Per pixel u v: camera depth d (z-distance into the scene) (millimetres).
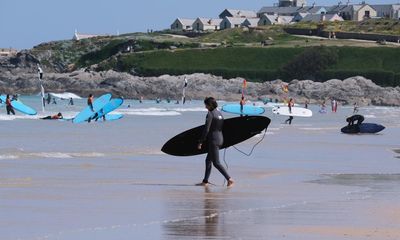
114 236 39500
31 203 49781
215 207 49719
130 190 57656
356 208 49781
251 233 40531
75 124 158500
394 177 70750
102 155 86812
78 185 59906
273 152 98188
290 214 47000
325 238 39375
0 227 41312
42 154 85938
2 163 75312
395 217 46219
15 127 143500
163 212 47312
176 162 80938
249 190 59156
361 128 146125
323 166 81438
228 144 68375
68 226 42031
